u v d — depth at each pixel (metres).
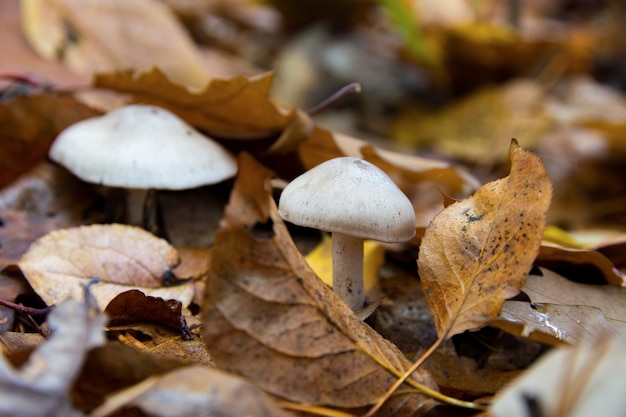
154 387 0.24
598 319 0.28
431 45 0.68
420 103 0.70
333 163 0.28
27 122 0.36
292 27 0.82
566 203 0.53
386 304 0.31
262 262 0.26
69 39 0.44
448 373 0.28
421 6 0.79
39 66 0.42
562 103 0.68
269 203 0.26
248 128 0.36
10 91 0.39
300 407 0.26
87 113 0.36
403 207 0.28
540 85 0.65
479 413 0.27
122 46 0.44
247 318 0.26
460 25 0.66
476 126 0.62
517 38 0.66
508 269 0.28
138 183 0.33
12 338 0.27
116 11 0.44
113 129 0.33
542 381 0.24
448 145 0.61
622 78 0.79
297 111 0.34
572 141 0.59
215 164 0.34
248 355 0.26
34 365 0.23
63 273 0.30
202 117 0.36
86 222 0.35
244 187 0.26
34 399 0.23
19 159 0.36
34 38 0.44
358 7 0.78
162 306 0.28
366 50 0.76
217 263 0.26
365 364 0.26
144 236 0.31
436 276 0.28
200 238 0.35
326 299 0.27
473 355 0.29
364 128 0.66
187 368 0.24
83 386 0.25
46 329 0.28
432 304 0.28
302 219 0.28
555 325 0.28
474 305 0.27
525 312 0.28
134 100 0.37
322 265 0.33
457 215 0.28
